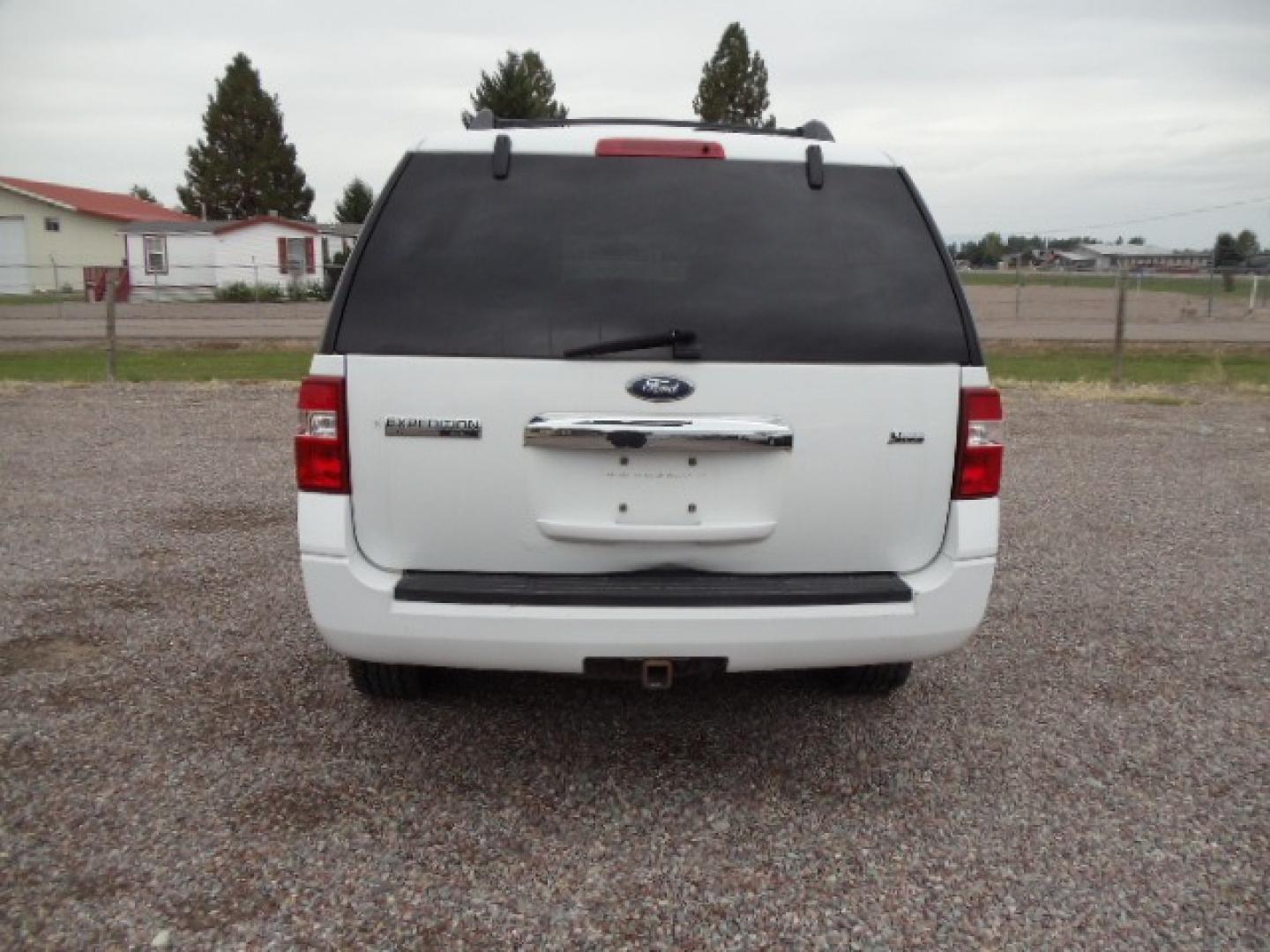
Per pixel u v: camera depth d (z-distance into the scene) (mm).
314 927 2646
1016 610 5266
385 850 3002
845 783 3455
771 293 3055
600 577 3088
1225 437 10852
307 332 25969
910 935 2662
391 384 2980
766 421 3023
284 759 3539
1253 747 3744
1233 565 6098
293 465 8805
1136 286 48875
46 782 3338
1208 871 2959
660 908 2760
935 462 3119
